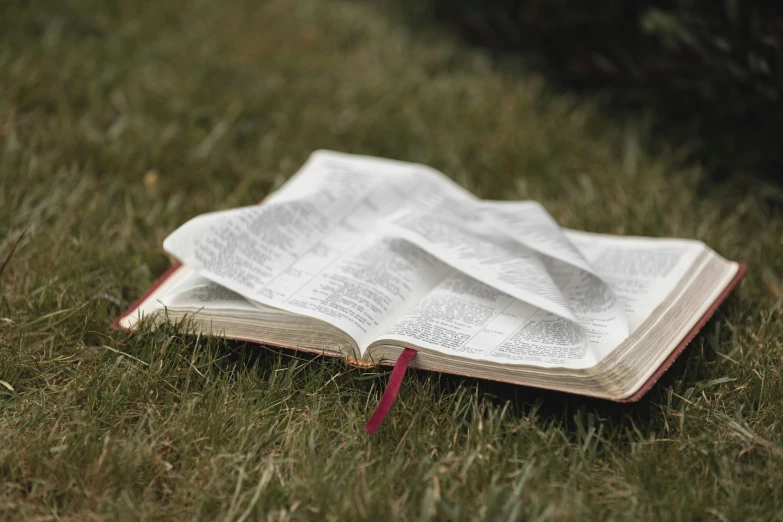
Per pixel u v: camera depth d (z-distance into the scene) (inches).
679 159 51.3
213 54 57.6
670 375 39.4
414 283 40.1
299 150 51.2
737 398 38.7
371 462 36.7
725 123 51.6
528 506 35.8
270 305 38.6
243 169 49.6
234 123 52.1
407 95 56.0
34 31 55.9
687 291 40.0
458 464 36.8
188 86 53.4
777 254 44.6
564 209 47.7
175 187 48.2
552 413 38.5
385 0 73.7
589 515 35.8
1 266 42.2
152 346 39.3
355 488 35.8
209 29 61.4
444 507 35.6
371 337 38.4
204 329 39.4
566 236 42.0
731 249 45.0
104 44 56.2
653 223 46.4
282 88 54.8
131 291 42.8
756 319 41.9
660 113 53.5
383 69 59.7
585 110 54.6
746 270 41.4
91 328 40.6
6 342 39.8
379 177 44.3
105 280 42.6
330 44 63.6
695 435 37.9
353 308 38.8
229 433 37.6
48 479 36.3
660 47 51.3
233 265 39.6
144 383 38.6
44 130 49.0
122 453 36.7
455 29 64.4
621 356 37.4
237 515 35.7
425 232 40.6
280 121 52.6
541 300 38.1
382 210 43.1
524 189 49.0
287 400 38.6
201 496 35.9
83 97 51.8
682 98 52.1
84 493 36.0
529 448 37.4
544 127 53.4
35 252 42.9
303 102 54.1
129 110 51.4
